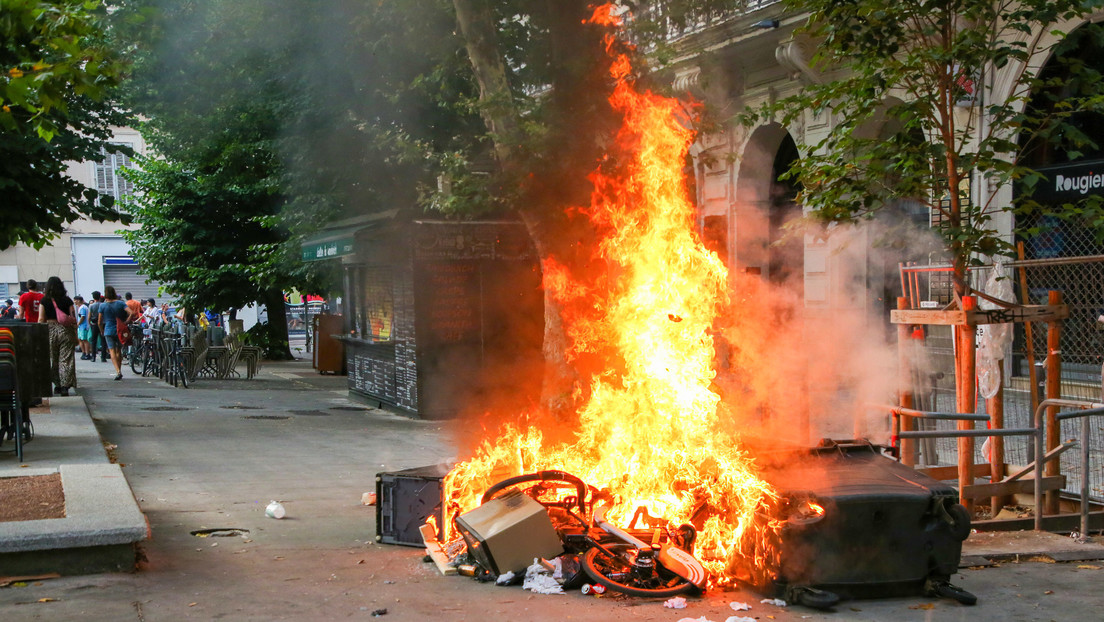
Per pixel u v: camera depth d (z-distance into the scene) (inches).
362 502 312.3
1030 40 492.1
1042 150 521.0
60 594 203.0
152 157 1056.2
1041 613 199.0
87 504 238.7
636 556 212.1
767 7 622.2
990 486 285.7
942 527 208.5
